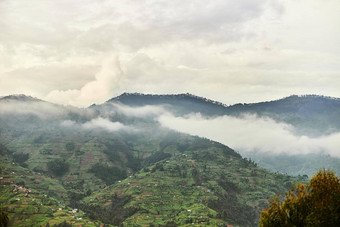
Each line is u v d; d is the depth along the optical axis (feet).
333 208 125.39
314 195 132.67
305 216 131.13
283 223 134.62
